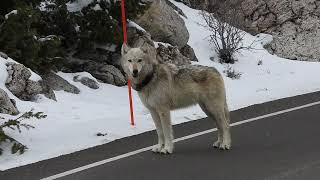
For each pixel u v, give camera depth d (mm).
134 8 22000
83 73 20672
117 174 11031
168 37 24844
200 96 13047
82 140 14133
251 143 13594
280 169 11102
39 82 17844
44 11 21094
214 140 14102
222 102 13219
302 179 10352
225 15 28312
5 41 18031
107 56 22062
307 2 31125
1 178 10906
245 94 21766
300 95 20953
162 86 12500
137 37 22484
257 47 29656
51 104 17547
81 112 17391
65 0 21125
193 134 14789
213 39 28266
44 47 19172
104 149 13180
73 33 21438
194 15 31469
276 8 31047
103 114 17484
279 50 29812
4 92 15789
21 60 18422
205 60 26766
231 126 15695
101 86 20547
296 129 15055
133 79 12477
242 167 11352
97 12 21109
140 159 12219
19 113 15891
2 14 19594
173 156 12445
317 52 29969
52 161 12148
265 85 24094
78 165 11773
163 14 24719
